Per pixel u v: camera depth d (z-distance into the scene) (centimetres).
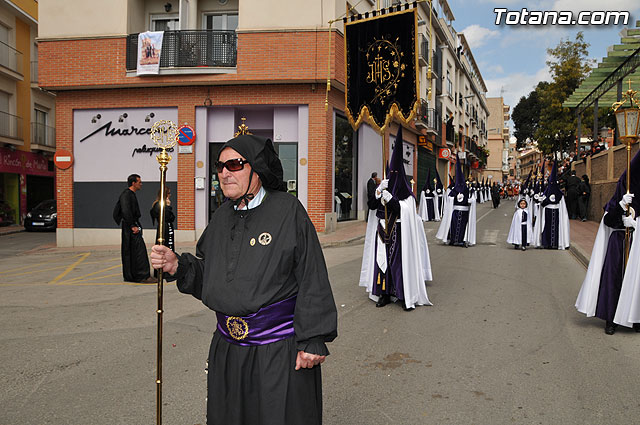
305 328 209
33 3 2498
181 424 345
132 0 1531
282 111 1520
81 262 1223
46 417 357
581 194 2005
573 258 1137
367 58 755
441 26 3256
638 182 531
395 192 681
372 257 721
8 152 2375
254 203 229
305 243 218
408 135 2639
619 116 539
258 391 211
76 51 1512
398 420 350
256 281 210
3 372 446
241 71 1452
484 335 547
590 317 622
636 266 530
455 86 4100
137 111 1534
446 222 1368
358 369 449
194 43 1469
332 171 1539
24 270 1104
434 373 437
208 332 565
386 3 2014
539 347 505
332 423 347
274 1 1448
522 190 1297
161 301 238
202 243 245
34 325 603
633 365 453
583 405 370
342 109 1605
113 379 428
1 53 2320
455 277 897
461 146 4259
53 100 2725
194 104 1505
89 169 1555
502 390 399
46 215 2275
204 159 1506
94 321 620
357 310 666
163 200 241
